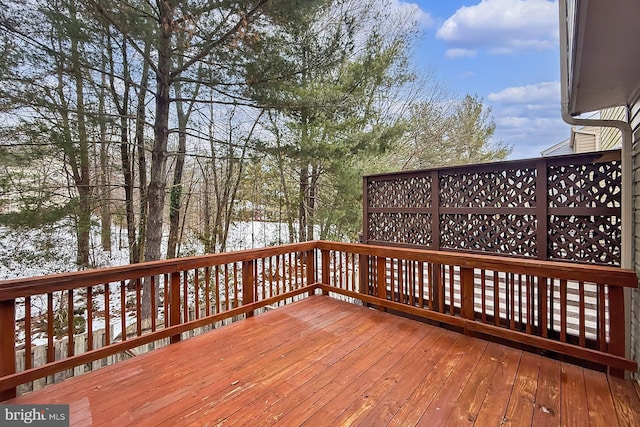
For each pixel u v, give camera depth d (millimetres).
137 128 6852
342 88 7320
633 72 2152
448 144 13180
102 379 2154
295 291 3893
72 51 4375
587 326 3061
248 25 4371
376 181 4848
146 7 4508
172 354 2520
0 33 3986
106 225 6793
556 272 2391
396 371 2256
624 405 1849
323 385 2084
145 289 6504
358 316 3381
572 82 2258
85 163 5902
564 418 1743
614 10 1442
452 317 2963
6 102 4098
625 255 2514
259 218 9375
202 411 1820
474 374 2213
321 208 8938
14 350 1960
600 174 2861
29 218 4512
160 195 5875
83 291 6828
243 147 6605
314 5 4668
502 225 3539
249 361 2406
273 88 5254
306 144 6504
